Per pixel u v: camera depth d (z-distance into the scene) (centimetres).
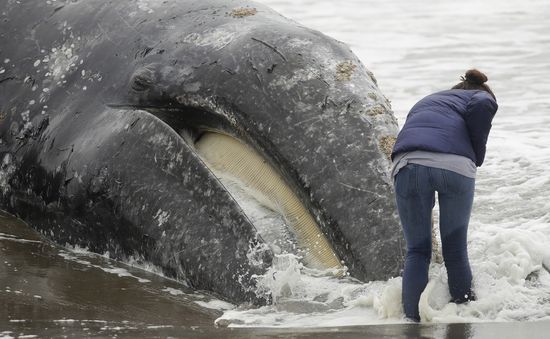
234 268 2545
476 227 2958
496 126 4316
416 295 2277
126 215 2805
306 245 2652
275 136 2733
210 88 2875
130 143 2845
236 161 2877
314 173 2642
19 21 3447
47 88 3228
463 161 2273
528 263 2495
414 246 2303
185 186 2709
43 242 3042
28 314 2331
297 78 2792
